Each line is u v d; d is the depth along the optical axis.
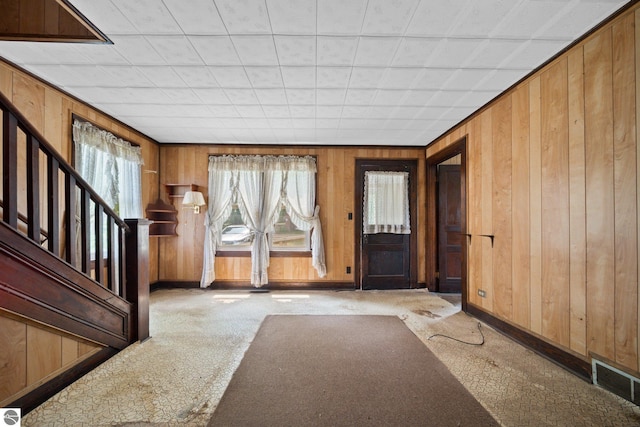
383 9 1.71
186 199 4.18
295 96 2.90
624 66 1.67
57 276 1.76
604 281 1.80
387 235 4.66
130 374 2.00
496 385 1.89
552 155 2.20
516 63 2.28
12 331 1.54
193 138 4.33
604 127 1.79
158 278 4.54
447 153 3.97
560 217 2.12
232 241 4.64
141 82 2.63
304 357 2.28
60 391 1.79
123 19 1.80
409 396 1.77
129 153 3.71
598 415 1.59
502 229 2.79
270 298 4.05
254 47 2.10
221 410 1.64
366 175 4.66
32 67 2.37
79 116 2.98
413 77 2.51
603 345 1.81
